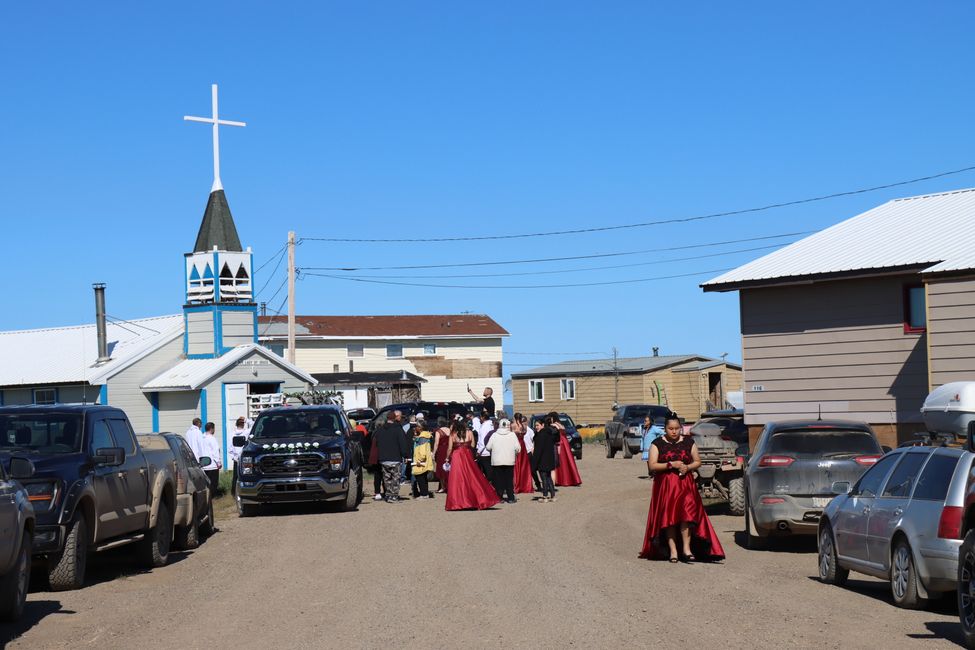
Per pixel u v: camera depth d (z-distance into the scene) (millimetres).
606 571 13719
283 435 24141
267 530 20078
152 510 15047
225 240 41312
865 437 15547
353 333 67438
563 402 69062
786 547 16453
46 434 13516
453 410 33375
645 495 26250
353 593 12305
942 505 10383
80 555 13023
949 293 19781
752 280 23734
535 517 21203
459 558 15094
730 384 69625
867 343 23125
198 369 39344
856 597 11695
